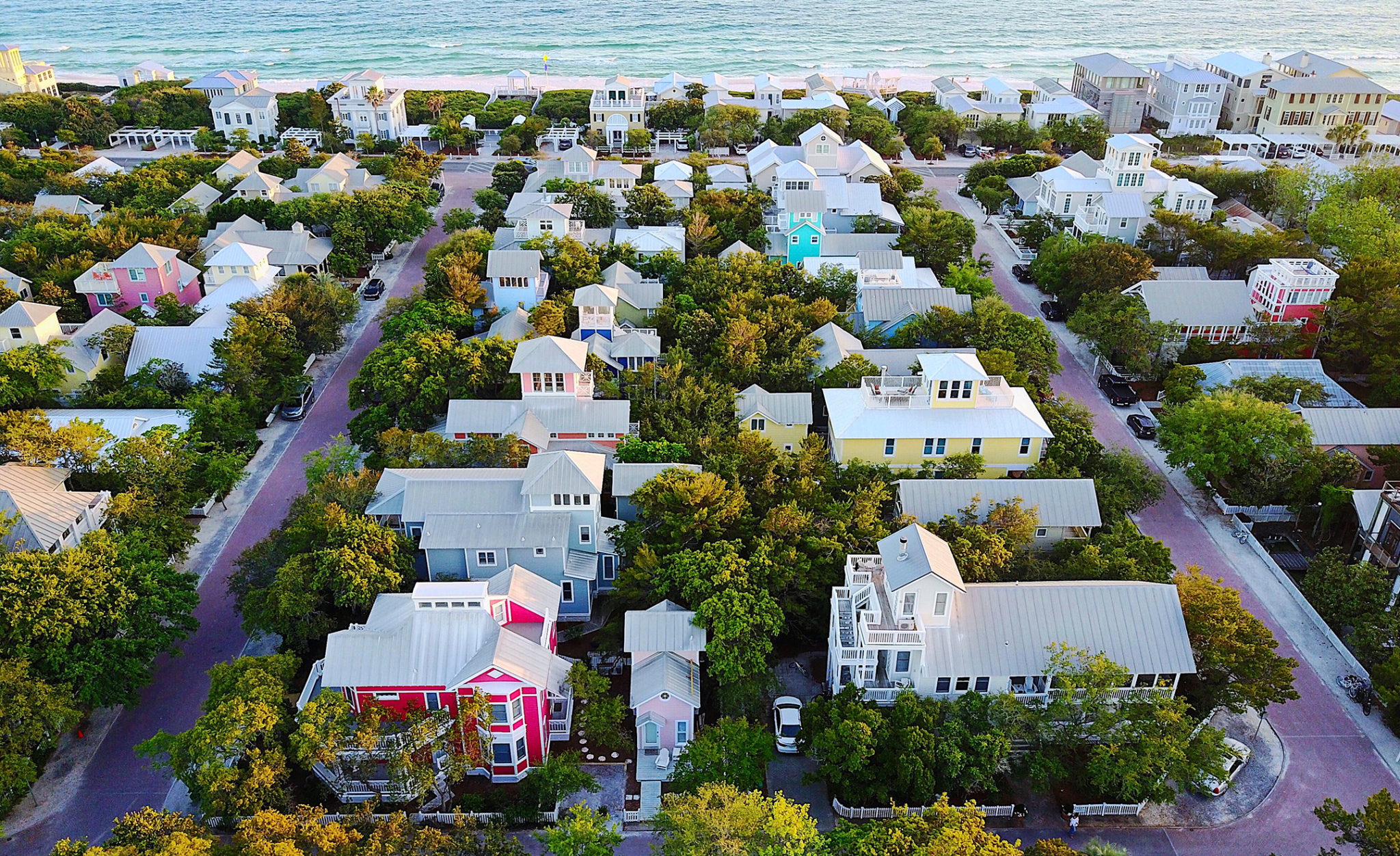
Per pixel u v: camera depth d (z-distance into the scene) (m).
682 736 64.75
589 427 88.56
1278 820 60.53
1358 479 85.94
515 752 62.34
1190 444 88.12
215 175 162.88
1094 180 148.38
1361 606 73.31
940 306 108.75
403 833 52.25
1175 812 61.06
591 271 118.56
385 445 86.00
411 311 108.38
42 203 147.88
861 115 198.25
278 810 57.22
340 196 144.75
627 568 75.69
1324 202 136.62
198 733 56.25
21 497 73.62
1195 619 65.88
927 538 64.44
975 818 52.41
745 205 143.25
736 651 64.44
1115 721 58.62
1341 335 105.12
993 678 62.66
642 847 58.84
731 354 99.25
